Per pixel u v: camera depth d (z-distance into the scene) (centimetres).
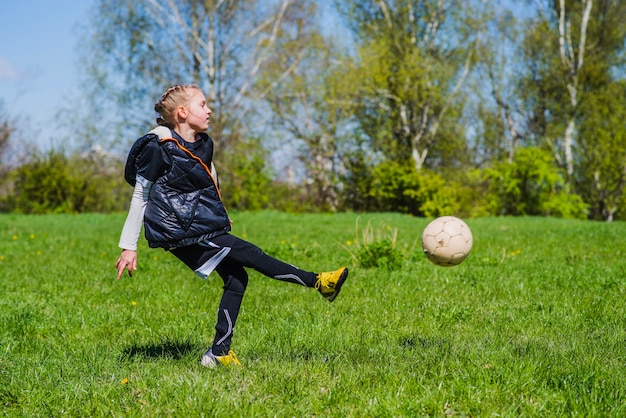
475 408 348
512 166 3253
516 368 402
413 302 695
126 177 400
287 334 542
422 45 3506
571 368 408
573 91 3653
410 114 3669
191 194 393
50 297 768
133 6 3186
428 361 427
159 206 388
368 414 346
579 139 3684
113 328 602
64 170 3384
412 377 392
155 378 408
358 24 3541
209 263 399
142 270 973
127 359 465
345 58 3484
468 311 631
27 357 489
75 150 3431
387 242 980
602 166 3466
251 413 344
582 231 1605
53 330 595
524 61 3919
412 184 3216
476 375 390
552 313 627
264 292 759
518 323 589
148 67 3206
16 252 1286
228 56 3319
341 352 466
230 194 3394
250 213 2775
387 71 3362
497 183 3325
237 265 419
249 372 409
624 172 3466
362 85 3434
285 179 3847
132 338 557
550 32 3756
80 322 627
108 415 353
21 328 593
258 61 3341
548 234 1531
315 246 1283
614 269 914
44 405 371
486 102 4047
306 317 621
